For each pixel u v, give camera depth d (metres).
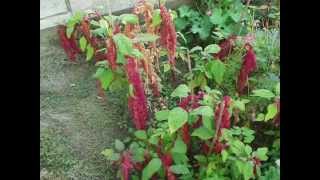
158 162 1.23
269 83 1.49
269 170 1.27
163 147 1.31
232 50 1.61
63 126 1.52
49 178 1.39
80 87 1.65
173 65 1.57
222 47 1.59
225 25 1.74
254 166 1.24
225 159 1.23
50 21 1.77
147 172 1.22
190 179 1.31
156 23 1.45
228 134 1.26
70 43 1.67
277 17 1.75
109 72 1.43
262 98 1.48
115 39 1.32
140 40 1.38
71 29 1.57
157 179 1.33
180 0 1.86
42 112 1.56
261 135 1.49
